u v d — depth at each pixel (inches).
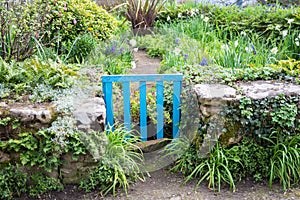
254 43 186.4
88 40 173.6
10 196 106.8
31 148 105.5
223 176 114.4
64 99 113.4
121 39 139.7
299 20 206.5
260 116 114.2
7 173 107.0
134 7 239.8
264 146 116.9
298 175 115.3
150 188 113.0
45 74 124.3
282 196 109.8
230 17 231.0
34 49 159.9
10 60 151.3
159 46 140.8
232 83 126.0
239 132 115.1
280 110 113.7
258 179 116.0
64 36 178.7
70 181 111.0
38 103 112.9
